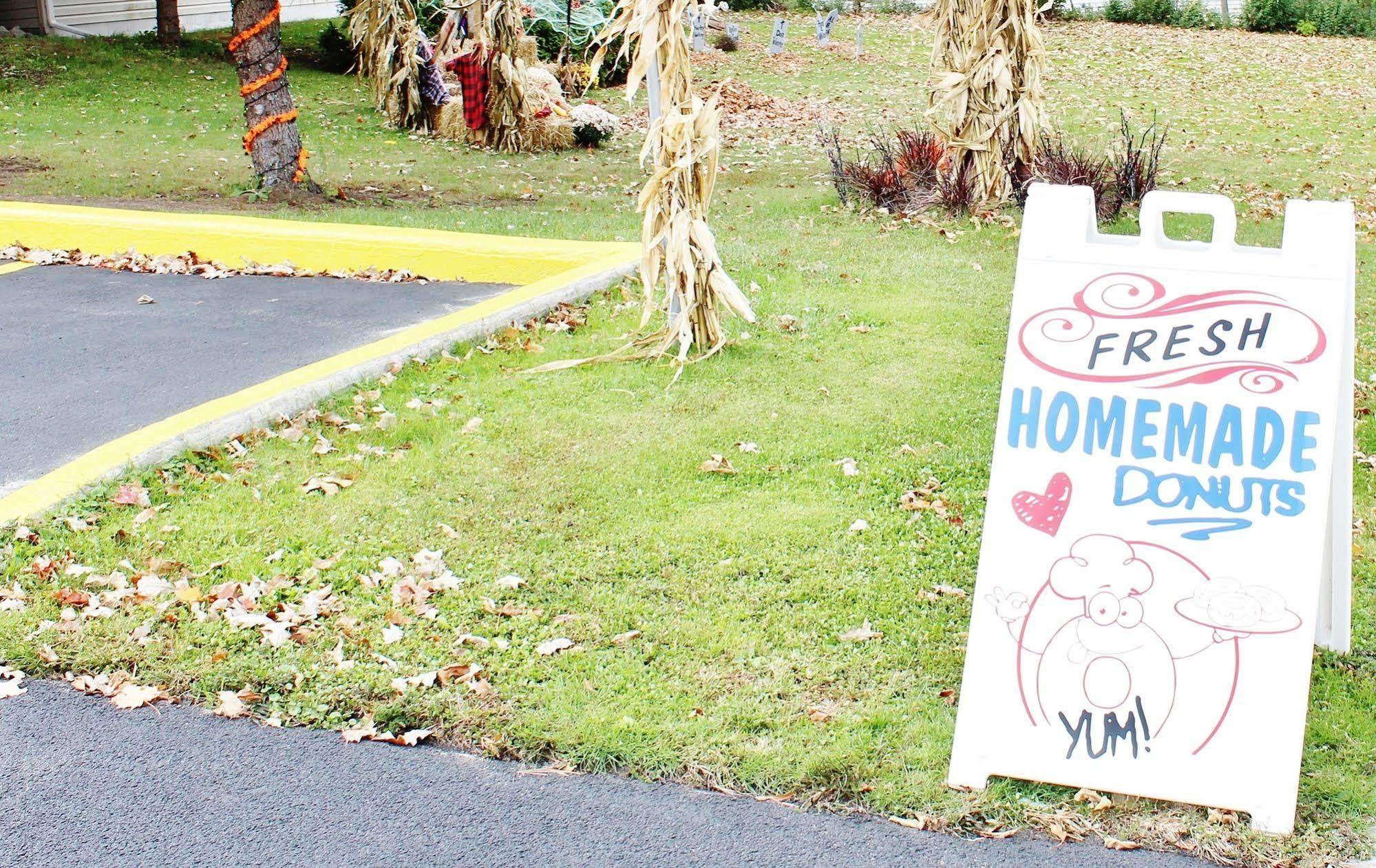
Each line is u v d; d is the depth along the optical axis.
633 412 5.99
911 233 10.29
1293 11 29.38
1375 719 3.64
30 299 7.88
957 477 5.34
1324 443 3.12
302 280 8.52
